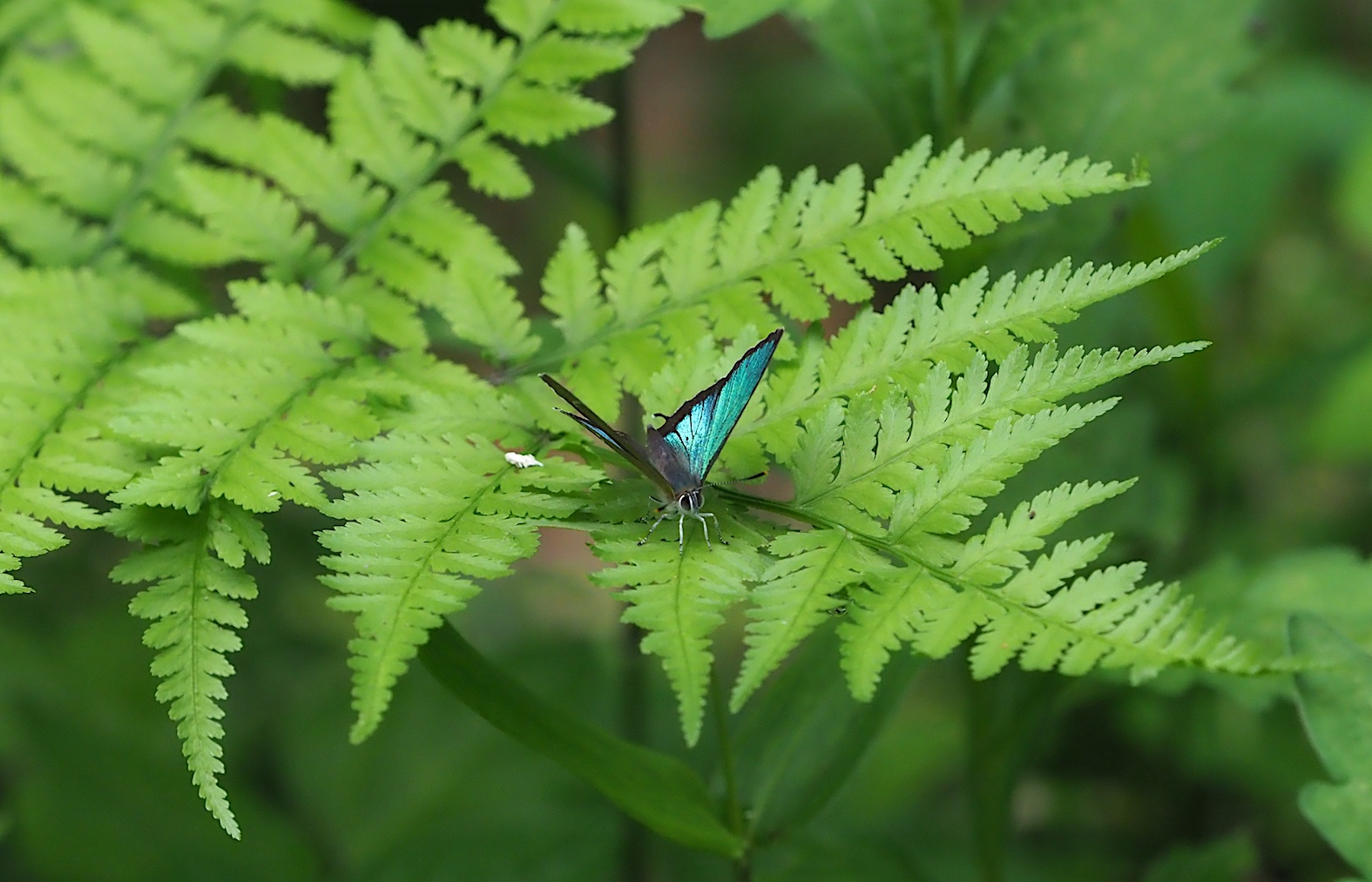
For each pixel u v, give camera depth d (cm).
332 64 57
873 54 56
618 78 60
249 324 52
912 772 74
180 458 50
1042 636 48
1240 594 56
